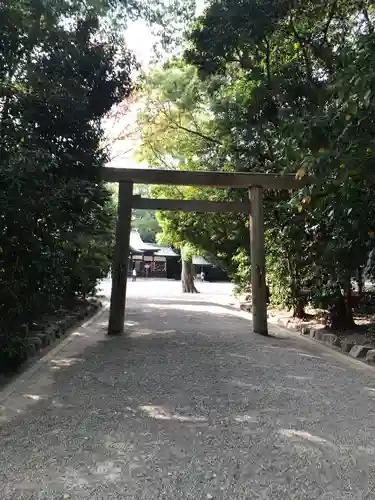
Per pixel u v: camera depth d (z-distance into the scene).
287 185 8.56
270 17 7.29
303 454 3.15
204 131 12.80
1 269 4.98
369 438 3.45
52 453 3.12
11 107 5.03
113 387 4.73
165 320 10.36
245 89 9.96
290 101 8.32
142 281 35.78
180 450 3.19
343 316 8.34
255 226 8.65
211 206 8.71
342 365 5.96
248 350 6.83
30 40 5.35
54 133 6.17
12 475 2.81
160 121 12.91
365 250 6.88
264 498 2.58
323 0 7.41
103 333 8.24
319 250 8.21
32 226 5.09
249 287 14.17
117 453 3.13
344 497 2.60
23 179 4.80
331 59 7.88
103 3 6.51
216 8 7.32
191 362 5.93
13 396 4.37
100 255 9.64
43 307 5.75
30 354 5.89
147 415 3.90
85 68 6.62
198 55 8.23
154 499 2.55
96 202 7.04
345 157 4.88
